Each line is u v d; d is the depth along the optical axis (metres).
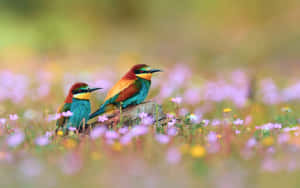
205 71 23.05
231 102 13.29
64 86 15.51
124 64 24.88
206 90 14.65
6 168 6.59
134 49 36.34
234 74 19.50
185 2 48.72
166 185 5.90
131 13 53.25
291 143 7.71
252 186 5.90
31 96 14.49
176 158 6.82
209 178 6.18
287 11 40.03
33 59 29.53
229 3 44.56
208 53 32.69
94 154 6.99
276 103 13.34
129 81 9.40
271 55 30.59
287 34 32.94
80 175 6.26
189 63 27.45
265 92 14.55
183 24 45.34
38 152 7.31
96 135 7.87
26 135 8.24
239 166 6.67
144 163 6.77
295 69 24.78
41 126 9.78
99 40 40.91
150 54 33.38
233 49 32.38
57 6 49.19
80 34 41.28
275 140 8.05
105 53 33.81
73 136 8.28
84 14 49.69
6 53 31.92
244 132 8.89
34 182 6.02
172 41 39.47
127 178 6.13
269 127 8.77
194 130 8.58
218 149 7.33
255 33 35.66
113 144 7.49
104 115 9.00
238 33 37.62
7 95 14.08
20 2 47.81
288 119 10.77
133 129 7.99
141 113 8.93
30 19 43.62
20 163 6.79
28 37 37.38
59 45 37.09
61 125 8.88
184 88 15.41
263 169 6.49
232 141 7.82
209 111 12.52
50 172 6.40
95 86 14.38
